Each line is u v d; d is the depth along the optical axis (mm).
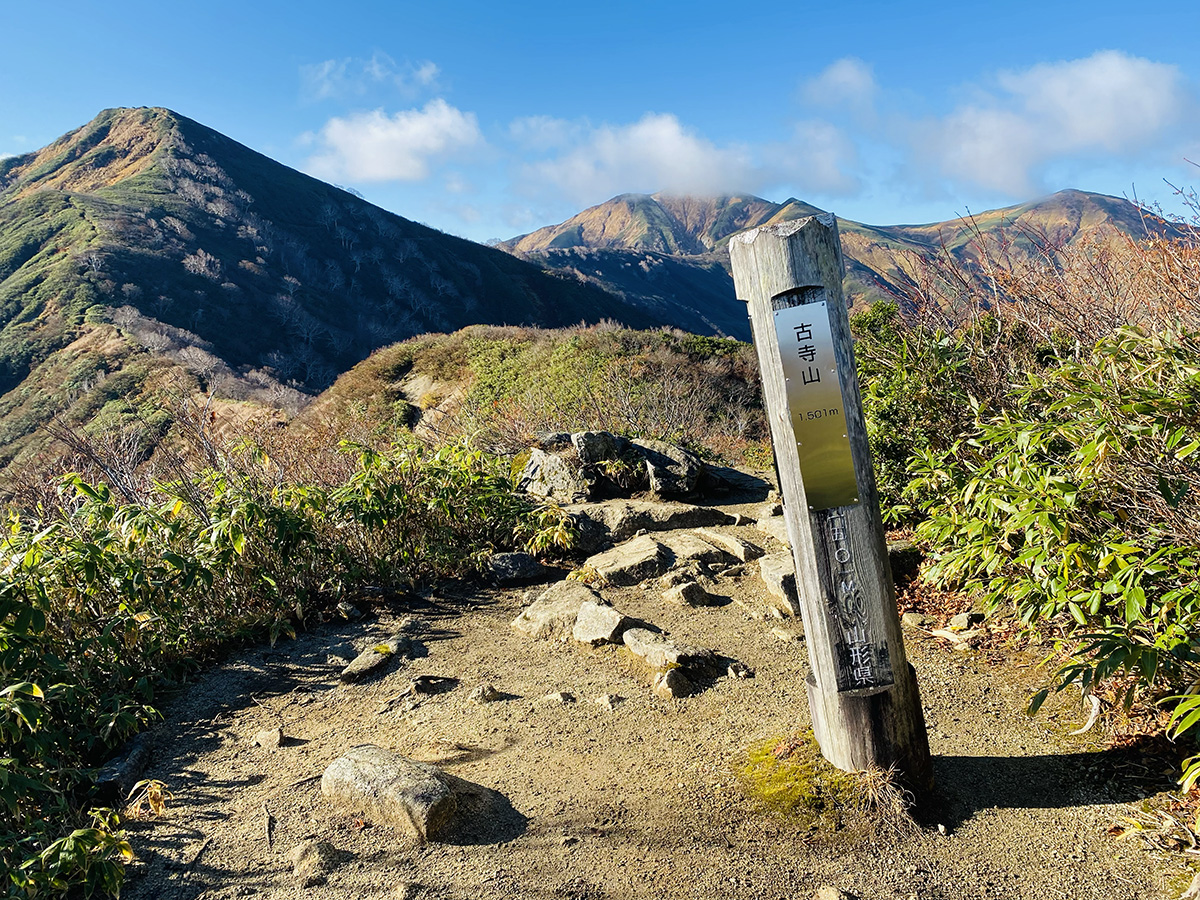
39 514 4062
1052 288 4098
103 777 2803
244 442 5188
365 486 4715
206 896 2227
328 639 4055
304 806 2635
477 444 7215
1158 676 2734
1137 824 2262
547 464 6359
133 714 3172
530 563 4957
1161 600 2637
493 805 2594
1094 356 3014
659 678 3432
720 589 4539
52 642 3312
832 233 2303
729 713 3156
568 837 2402
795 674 3473
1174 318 3156
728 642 3850
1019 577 3467
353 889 2215
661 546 4988
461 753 2975
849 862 2221
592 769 2809
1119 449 2646
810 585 2426
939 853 2232
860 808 2373
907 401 4699
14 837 2336
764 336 2381
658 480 6203
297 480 5578
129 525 3791
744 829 2373
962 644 3609
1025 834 2285
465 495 5203
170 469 5109
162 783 2850
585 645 3893
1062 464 3117
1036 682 3182
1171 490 2691
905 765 2436
